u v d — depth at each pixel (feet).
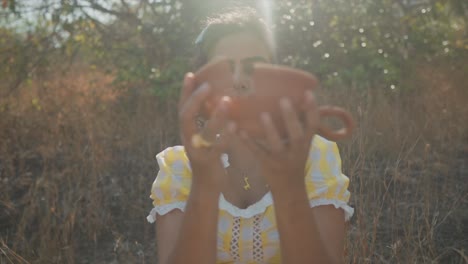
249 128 3.62
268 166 3.60
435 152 14.26
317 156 5.44
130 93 19.80
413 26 20.62
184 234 4.13
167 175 5.54
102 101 20.34
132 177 14.23
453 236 10.85
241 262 5.40
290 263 4.10
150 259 11.23
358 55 19.35
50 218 12.39
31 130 17.62
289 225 3.92
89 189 13.42
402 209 11.56
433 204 11.83
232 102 3.57
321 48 20.10
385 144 14.42
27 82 20.59
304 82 3.56
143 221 12.60
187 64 18.70
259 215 5.33
